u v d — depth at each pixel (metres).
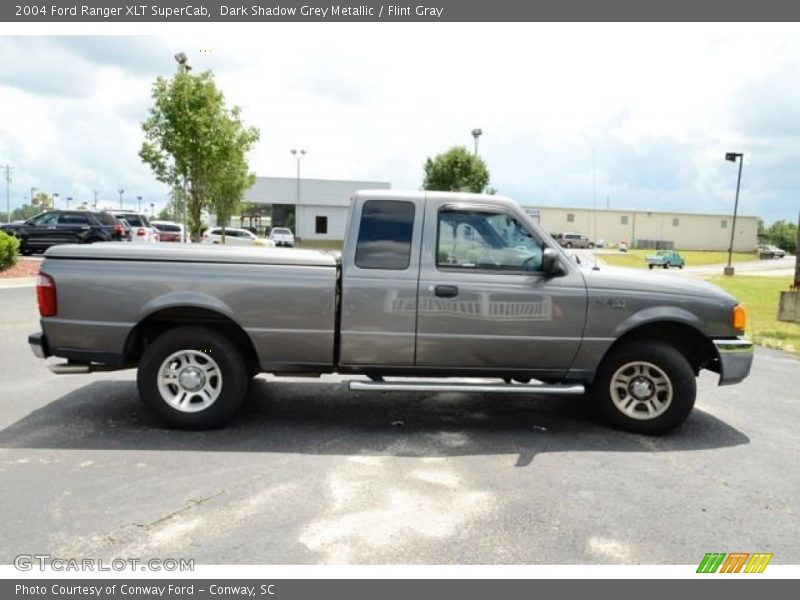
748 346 5.07
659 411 5.11
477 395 6.43
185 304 4.79
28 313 10.63
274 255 4.89
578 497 3.89
